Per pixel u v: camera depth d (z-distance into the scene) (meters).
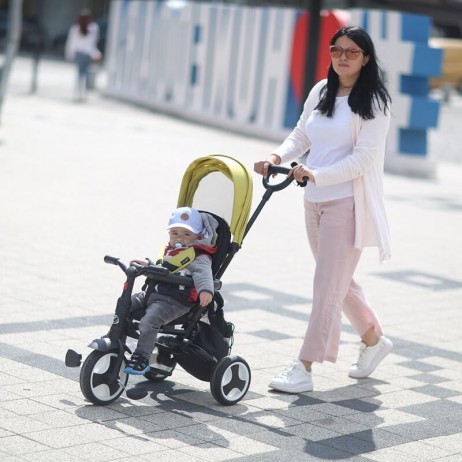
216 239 10.09
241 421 9.66
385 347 11.52
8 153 26.50
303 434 9.44
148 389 10.44
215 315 10.17
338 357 12.26
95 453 8.47
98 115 39.03
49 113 37.50
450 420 10.20
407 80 31.69
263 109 36.88
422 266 18.06
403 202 25.47
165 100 42.97
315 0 30.14
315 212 10.88
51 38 84.31
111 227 18.58
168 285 9.86
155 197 22.23
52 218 18.91
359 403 10.55
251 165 28.70
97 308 13.26
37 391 9.95
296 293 15.16
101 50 71.62
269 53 36.56
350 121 10.56
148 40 44.69
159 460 8.44
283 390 10.65
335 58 10.47
